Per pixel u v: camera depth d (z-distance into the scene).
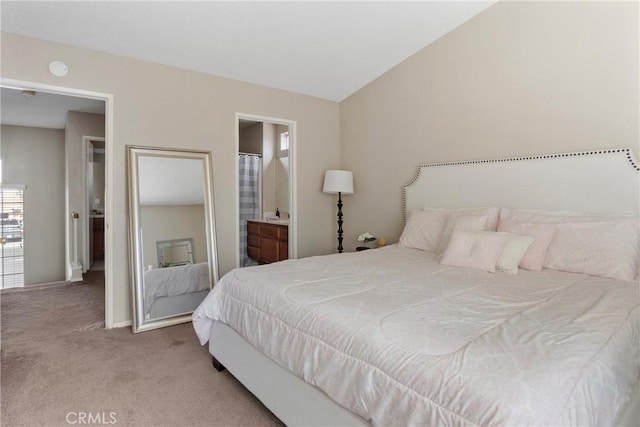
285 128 5.51
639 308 1.47
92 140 4.94
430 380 0.97
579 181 2.41
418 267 2.26
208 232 3.32
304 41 3.05
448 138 3.25
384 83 3.81
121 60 2.92
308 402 1.44
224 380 2.11
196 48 2.96
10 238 5.23
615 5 2.29
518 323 1.26
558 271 2.14
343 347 1.26
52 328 2.91
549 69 2.59
